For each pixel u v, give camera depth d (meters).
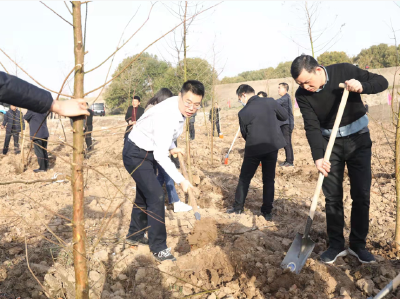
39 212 4.64
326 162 2.93
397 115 3.38
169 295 2.80
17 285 3.01
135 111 7.14
